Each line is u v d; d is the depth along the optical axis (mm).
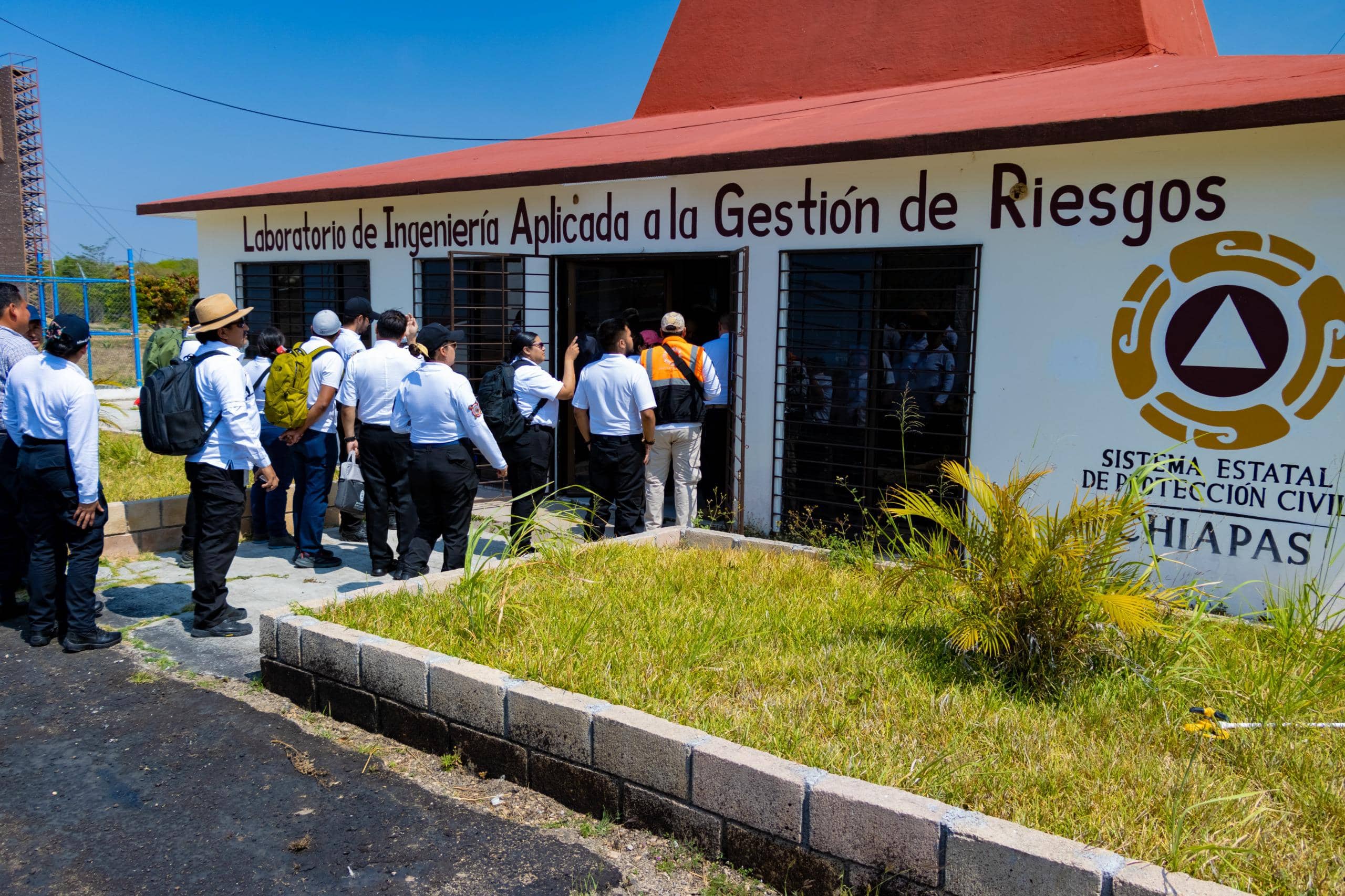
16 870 3285
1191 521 6109
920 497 4770
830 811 3020
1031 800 3148
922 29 11453
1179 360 6090
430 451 6035
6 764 4027
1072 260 6422
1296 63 7211
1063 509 6559
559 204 9070
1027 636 4215
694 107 13117
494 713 3879
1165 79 7477
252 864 3309
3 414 5816
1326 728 3729
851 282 7457
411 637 4508
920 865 2871
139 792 3805
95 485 5215
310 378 6969
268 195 10719
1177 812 2977
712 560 6168
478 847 3410
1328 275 5586
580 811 3652
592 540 7121
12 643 5469
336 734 4328
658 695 3912
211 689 4836
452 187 9141
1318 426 5691
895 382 7305
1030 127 6027
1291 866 2820
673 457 7543
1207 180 5902
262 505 7875
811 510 7754
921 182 6988
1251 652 4570
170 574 6879
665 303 9727
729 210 8000
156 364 13953
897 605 5270
